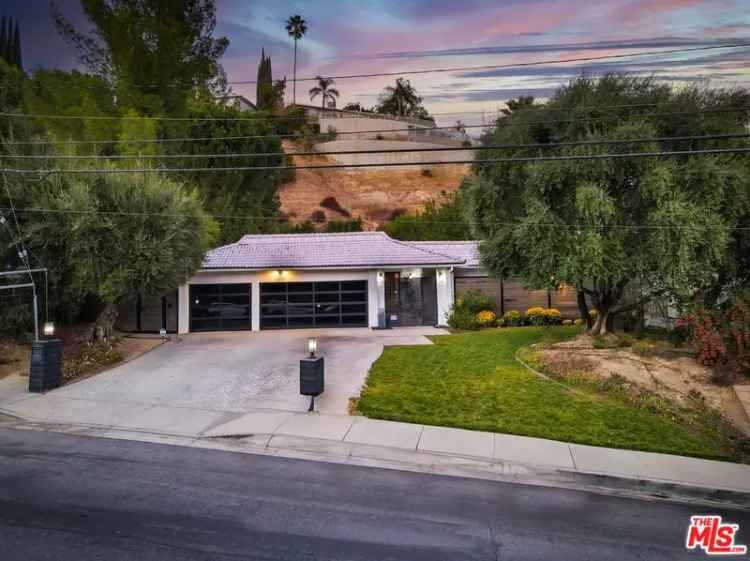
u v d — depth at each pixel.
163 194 16.17
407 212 63.19
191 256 17.42
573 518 6.41
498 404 10.97
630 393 11.73
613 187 15.16
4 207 15.76
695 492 7.42
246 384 12.69
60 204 14.82
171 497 6.61
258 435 9.13
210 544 5.41
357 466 7.97
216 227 31.52
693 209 13.44
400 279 24.50
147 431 9.41
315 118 71.88
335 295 23.16
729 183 13.84
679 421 10.47
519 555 5.41
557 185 14.73
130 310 22.34
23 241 15.29
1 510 6.08
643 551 5.59
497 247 16.84
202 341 19.23
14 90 25.89
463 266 24.72
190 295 22.33
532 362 14.57
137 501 6.45
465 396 11.50
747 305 13.39
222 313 22.53
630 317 20.22
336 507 6.47
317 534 5.73
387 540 5.64
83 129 28.80
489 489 7.25
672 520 6.48
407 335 20.69
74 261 15.06
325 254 23.61
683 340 16.27
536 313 23.47
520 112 16.77
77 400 11.26
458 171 69.00
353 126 70.19
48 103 29.05
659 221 13.67
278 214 46.19
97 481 7.07
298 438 9.01
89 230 14.87
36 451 8.27
